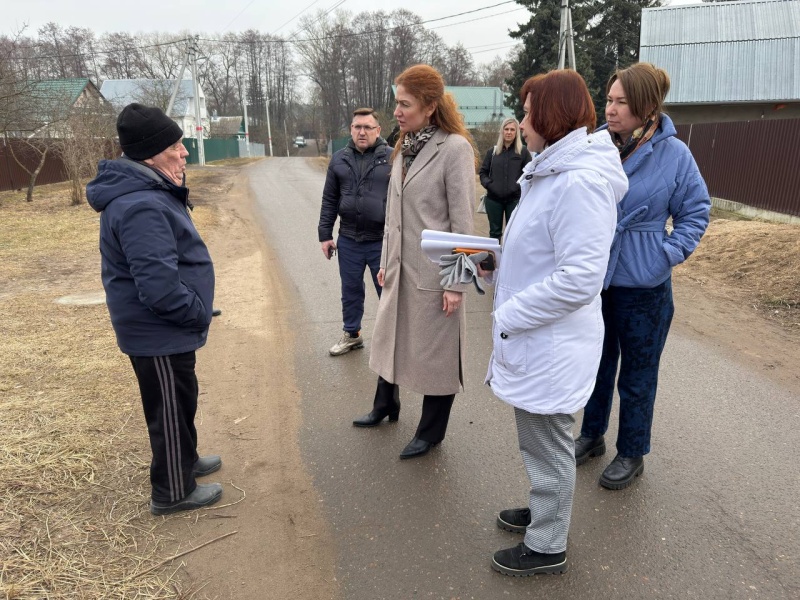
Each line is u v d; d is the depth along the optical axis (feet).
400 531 8.25
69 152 42.65
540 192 6.34
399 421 11.46
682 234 8.06
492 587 7.20
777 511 8.46
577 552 7.74
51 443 9.98
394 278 9.78
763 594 6.97
